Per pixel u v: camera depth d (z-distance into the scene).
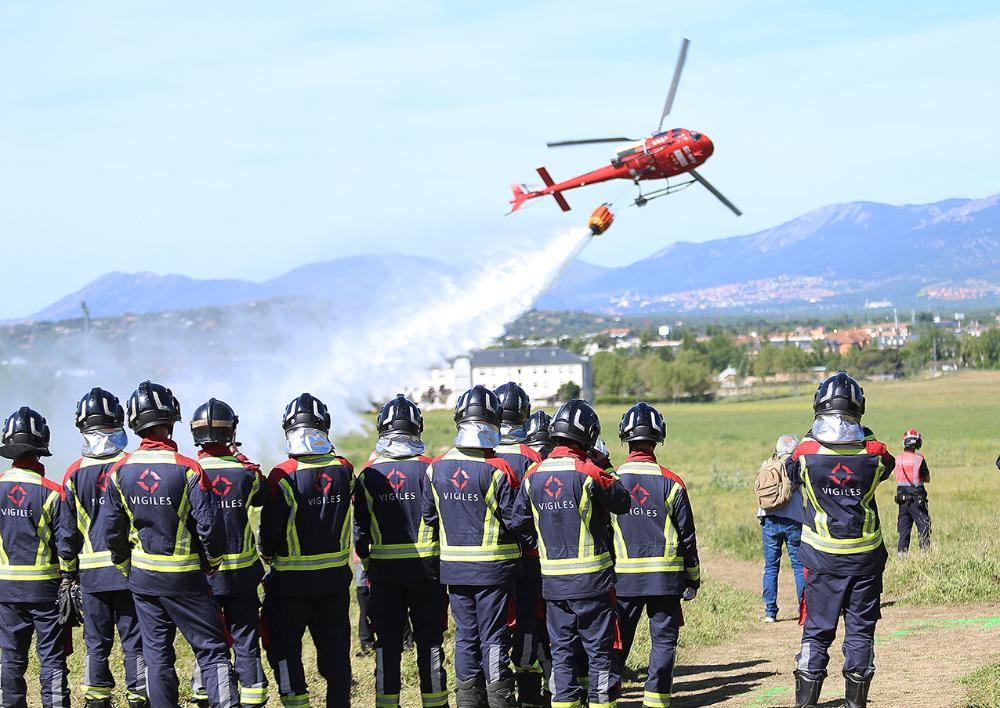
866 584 7.39
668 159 27.92
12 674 8.06
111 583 7.79
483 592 7.74
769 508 12.31
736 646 11.12
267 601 7.69
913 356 176.62
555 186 30.30
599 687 7.35
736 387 156.38
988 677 8.27
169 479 7.29
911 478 15.39
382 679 8.00
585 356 145.62
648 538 7.67
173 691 7.40
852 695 7.36
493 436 7.81
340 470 7.72
